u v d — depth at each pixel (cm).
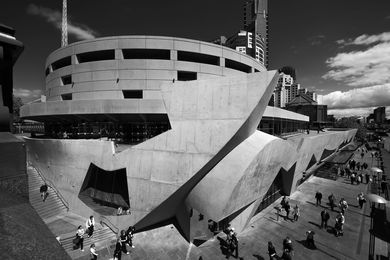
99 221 1470
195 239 1378
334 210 1803
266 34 14862
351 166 3203
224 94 1210
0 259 129
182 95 1327
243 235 1416
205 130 1232
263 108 1256
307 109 5731
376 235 1396
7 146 205
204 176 1308
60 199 1723
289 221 1606
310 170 2738
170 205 1387
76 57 2181
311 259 1157
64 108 1831
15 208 194
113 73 2053
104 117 1992
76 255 1180
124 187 1538
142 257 1191
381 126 14000
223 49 2314
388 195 2136
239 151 1255
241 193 1289
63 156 1708
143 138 2166
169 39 2075
